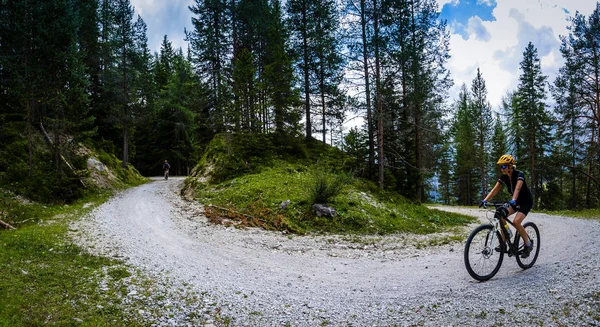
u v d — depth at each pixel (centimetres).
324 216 1326
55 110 2117
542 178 3189
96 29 3216
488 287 498
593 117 2567
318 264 759
